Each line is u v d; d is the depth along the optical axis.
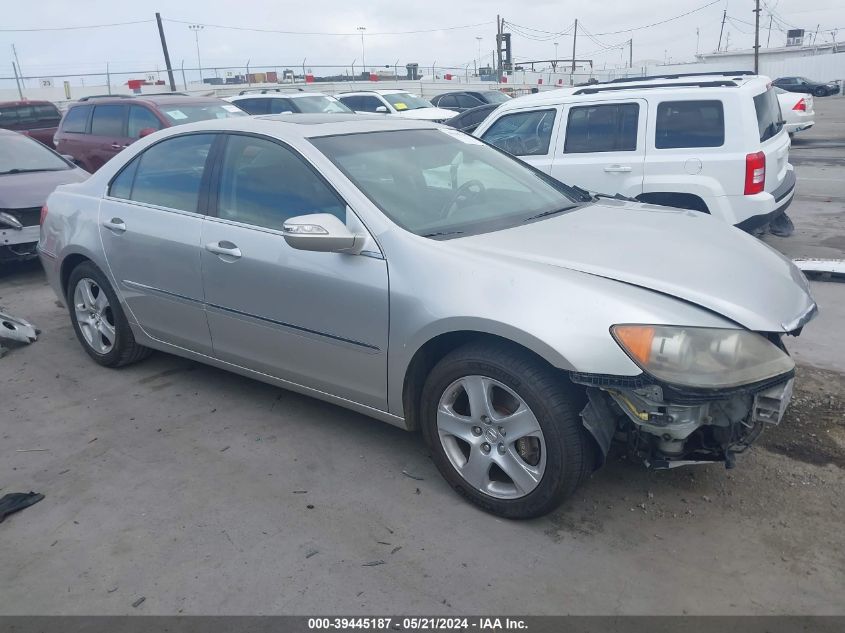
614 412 2.93
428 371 3.39
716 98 6.50
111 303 4.74
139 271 4.41
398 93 18.58
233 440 3.96
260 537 3.11
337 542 3.06
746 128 6.41
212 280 3.97
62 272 5.08
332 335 3.51
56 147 12.02
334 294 3.43
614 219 3.81
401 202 3.55
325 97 15.60
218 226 3.95
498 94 22.86
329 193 3.55
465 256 3.14
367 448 3.84
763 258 3.39
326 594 2.75
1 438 4.09
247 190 3.90
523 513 3.09
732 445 2.94
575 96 7.19
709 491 3.31
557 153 7.29
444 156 4.15
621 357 2.72
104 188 4.75
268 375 4.01
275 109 14.91
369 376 3.46
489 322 2.93
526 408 2.97
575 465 2.92
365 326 3.37
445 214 3.61
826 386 4.31
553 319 2.82
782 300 3.02
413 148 4.09
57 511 3.35
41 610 2.72
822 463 3.49
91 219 4.71
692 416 2.78
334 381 3.64
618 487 3.37
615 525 3.10
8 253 7.31
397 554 2.97
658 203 6.86
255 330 3.87
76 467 3.74
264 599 2.74
